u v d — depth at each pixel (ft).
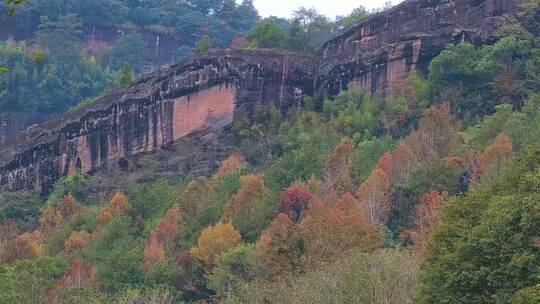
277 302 205.98
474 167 344.08
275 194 372.99
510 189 175.42
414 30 513.04
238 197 377.91
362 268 196.95
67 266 362.53
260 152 490.49
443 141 389.19
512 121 379.55
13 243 413.39
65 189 524.11
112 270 338.95
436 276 166.50
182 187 462.19
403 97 480.64
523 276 154.30
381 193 341.00
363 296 187.42
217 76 534.78
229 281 294.87
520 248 156.56
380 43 522.06
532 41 482.69
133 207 437.17
